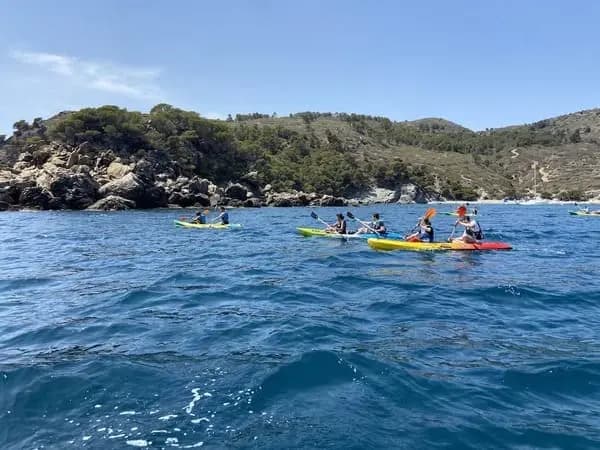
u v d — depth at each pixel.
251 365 5.74
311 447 3.99
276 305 9.02
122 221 36.12
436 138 192.38
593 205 98.25
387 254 16.11
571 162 158.00
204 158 80.94
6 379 5.38
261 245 19.48
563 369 5.71
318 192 96.06
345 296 9.80
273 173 90.06
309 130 156.88
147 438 4.14
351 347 6.42
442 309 8.68
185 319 7.98
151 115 81.50
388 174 109.00
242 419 4.46
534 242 21.31
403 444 4.05
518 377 5.48
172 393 5.00
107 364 5.79
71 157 63.19
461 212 18.03
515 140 194.25
